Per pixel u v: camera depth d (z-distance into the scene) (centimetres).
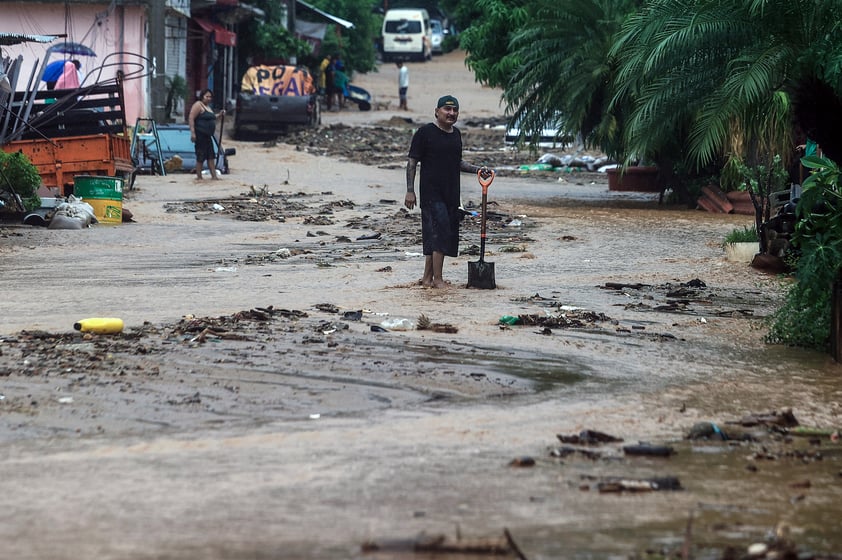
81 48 6969
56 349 1750
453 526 974
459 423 1375
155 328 1947
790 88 2422
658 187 5412
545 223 3959
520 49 4953
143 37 7188
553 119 4994
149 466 1160
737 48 3484
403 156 6869
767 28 3231
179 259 3019
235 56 9844
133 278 2631
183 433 1311
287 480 1112
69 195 4022
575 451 1234
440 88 11806
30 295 2350
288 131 7925
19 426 1331
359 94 10075
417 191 5138
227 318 2028
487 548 909
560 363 1752
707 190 4516
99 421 1359
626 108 4597
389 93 11288
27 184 3859
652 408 1478
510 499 1058
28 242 3322
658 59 3622
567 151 7362
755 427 1390
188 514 998
